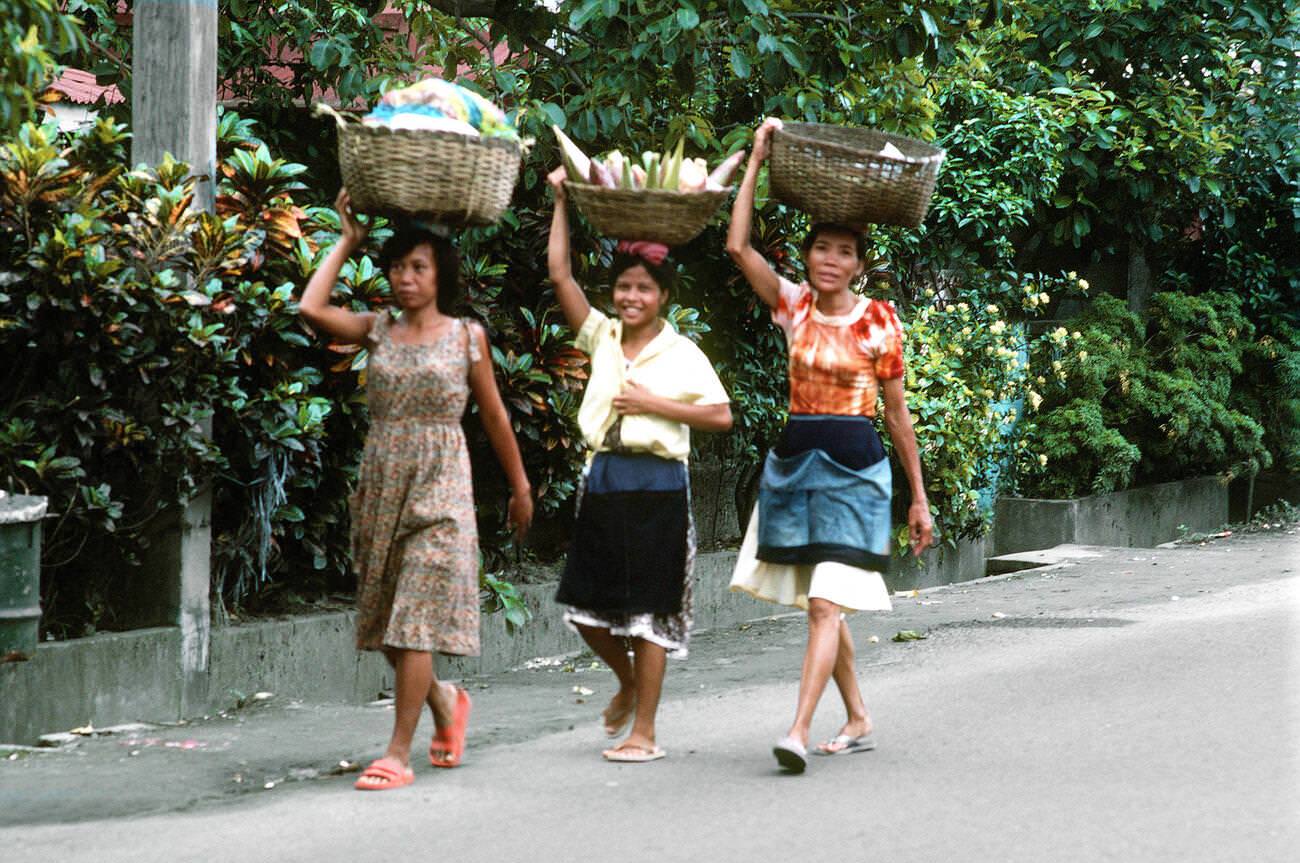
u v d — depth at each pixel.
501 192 6.80
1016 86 18.03
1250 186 19.47
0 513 6.88
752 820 5.91
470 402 10.40
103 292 7.92
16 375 8.30
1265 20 17.89
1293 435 20.02
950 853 5.43
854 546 6.91
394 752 6.70
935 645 10.27
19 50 6.72
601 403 7.11
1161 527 18.72
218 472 8.59
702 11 10.70
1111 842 5.51
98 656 8.15
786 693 8.88
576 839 5.73
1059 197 18.12
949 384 15.24
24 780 6.95
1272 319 19.97
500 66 11.34
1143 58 18.38
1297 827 5.64
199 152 8.68
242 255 8.51
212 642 8.78
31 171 7.85
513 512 7.18
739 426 13.16
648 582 6.96
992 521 16.86
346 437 9.58
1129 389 18.03
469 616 6.70
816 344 7.03
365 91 11.09
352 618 9.74
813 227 7.12
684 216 7.01
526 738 7.95
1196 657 9.00
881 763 6.83
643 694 7.10
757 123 12.06
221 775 7.10
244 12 11.70
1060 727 7.38
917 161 6.85
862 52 10.95
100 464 8.55
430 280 6.68
